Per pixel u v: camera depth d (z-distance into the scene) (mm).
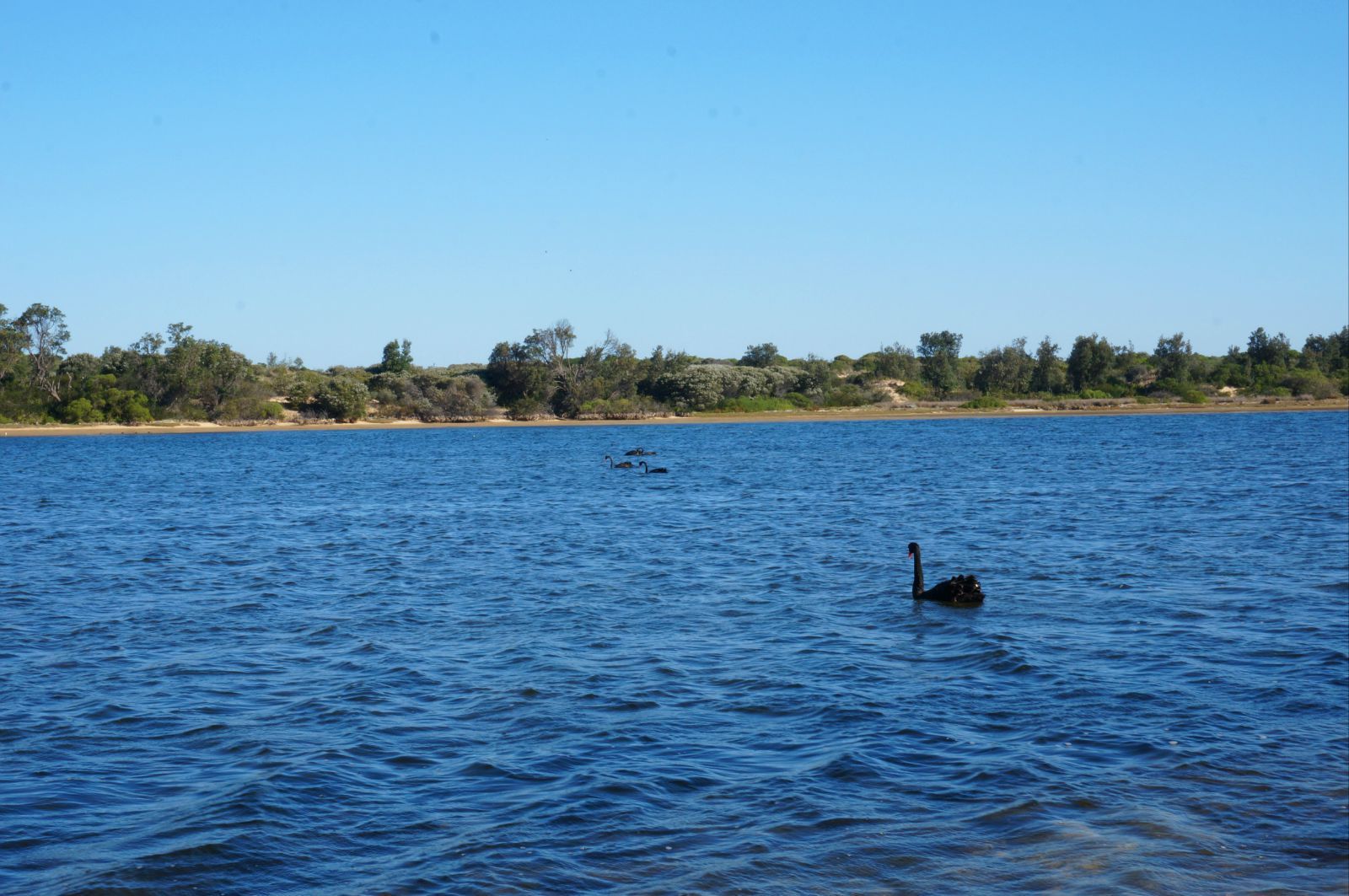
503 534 41406
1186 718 16859
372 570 32312
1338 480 58844
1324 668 19516
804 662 20406
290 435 143750
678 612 25281
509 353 170000
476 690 18656
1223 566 30562
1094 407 175375
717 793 14148
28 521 47219
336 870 12172
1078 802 13820
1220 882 11953
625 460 88750
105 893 11641
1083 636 22203
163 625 24234
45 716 17359
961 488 58500
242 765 15141
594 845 12719
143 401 152375
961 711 17281
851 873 12117
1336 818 13398
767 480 66312
